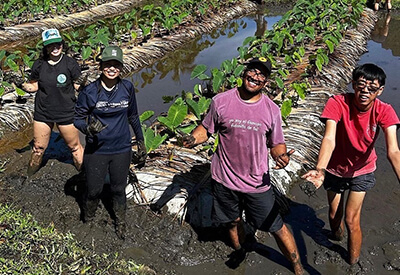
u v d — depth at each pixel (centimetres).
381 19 1521
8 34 1125
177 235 415
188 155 507
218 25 1423
